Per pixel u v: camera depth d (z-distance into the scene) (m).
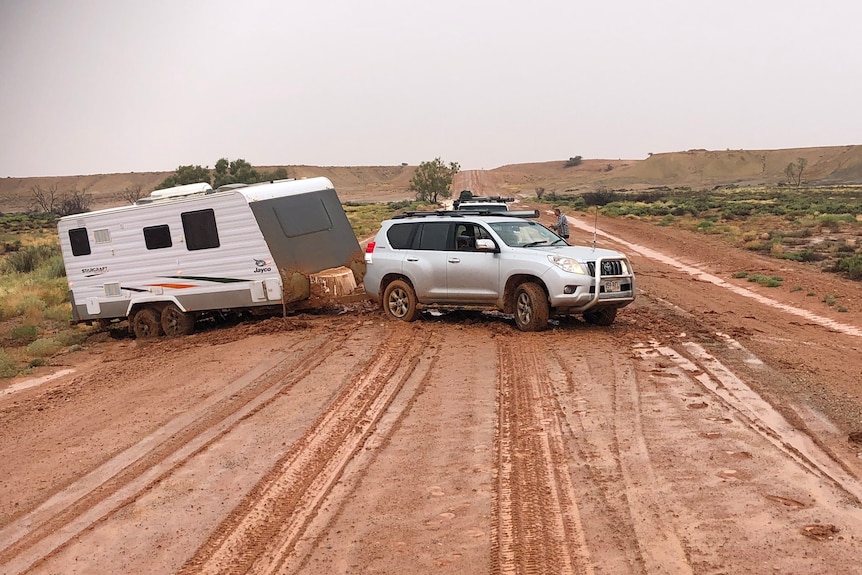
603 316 13.02
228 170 89.62
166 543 5.47
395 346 12.04
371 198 174.62
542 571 4.66
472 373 10.02
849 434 6.97
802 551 4.74
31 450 8.23
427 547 5.09
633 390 8.76
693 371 9.59
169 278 15.85
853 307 16.36
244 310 16.08
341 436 7.64
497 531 5.26
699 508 5.45
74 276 16.89
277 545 5.30
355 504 5.91
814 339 12.40
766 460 6.33
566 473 6.27
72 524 5.97
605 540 5.03
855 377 9.36
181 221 15.52
